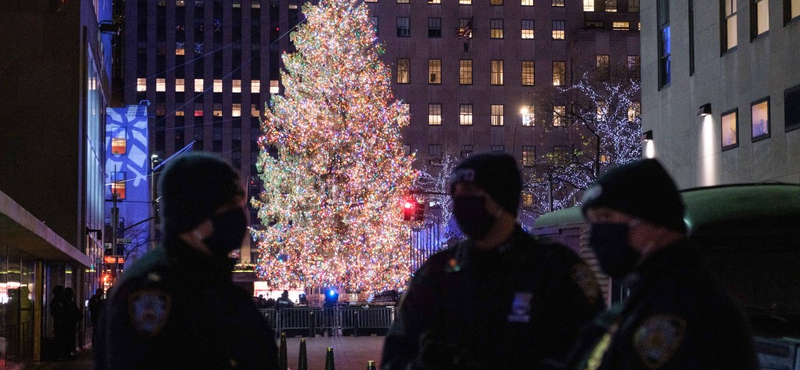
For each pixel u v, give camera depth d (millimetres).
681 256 2844
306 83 50969
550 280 3713
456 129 87875
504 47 89500
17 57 37781
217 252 3369
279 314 35906
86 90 40844
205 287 3262
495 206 3754
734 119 28484
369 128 50406
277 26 135250
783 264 9234
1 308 18891
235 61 133875
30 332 24547
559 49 90062
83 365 24547
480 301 3736
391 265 49375
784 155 25688
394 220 49500
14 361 21078
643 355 2695
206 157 3410
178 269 3234
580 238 12219
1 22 37812
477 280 3764
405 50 88312
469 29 87125
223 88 133125
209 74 132875
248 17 134500
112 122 82812
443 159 86250
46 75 37812
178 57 132375
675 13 32594
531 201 79125
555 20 90750
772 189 9711
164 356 3080
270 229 50750
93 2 45844
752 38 27562
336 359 22453
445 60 88688
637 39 88562
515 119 88250
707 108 29609
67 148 37562
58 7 38094
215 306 3246
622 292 10508
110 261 44406
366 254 49406
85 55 40750
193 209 3293
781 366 7520
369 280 48906
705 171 30234
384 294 46625
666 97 33312
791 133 25344
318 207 49625
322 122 49875
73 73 38000
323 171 49562
